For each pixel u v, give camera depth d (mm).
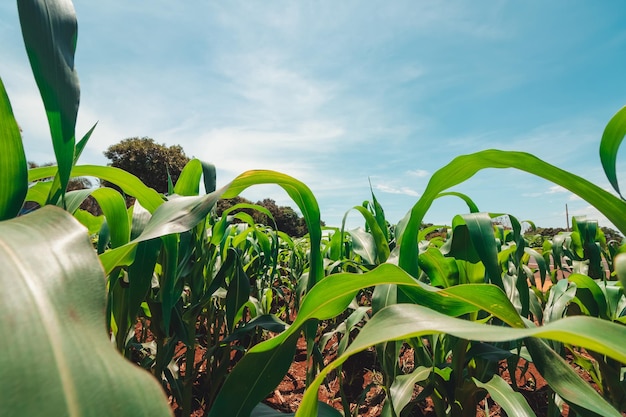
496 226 2336
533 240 3816
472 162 848
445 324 404
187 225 758
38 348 199
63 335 217
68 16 624
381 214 1880
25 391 175
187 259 1396
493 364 1354
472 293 673
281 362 783
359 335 476
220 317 2350
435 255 1375
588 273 2049
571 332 280
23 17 531
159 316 1330
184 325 1464
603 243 2416
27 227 304
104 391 193
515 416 990
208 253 1768
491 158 779
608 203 593
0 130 613
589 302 1439
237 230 3160
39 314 222
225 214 1901
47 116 579
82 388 190
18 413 166
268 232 3512
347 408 1335
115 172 1018
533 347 714
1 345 191
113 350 225
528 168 716
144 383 205
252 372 757
